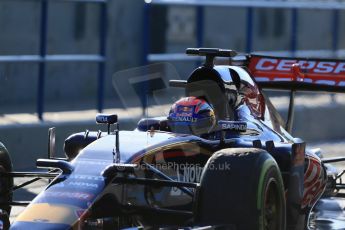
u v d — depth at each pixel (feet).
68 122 152.66
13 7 194.39
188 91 81.92
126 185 71.77
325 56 233.96
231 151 69.87
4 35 193.77
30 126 146.41
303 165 79.36
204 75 81.97
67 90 200.23
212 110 78.23
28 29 197.67
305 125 184.96
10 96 179.93
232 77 82.79
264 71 98.94
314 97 207.92
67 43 206.80
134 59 215.51
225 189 67.62
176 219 71.77
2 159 80.48
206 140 77.46
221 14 230.07
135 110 90.07
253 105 84.84
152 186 72.59
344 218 85.61
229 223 67.21
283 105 193.26
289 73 97.50
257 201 67.46
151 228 74.08
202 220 67.67
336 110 190.80
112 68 211.00
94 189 66.49
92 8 210.38
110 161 69.77
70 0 162.71
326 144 177.37
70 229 63.26
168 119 78.48
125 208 71.51
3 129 142.82
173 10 219.61
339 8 232.12
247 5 196.03
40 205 65.36
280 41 238.27
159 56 193.88
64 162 69.56
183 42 220.64
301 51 231.71
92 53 211.20
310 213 85.15
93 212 67.36
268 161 69.97
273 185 71.26
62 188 67.00
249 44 196.54
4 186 80.23
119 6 212.23
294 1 228.84
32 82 183.32
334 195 99.04
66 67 199.21
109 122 74.74
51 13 203.10
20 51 196.85
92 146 72.23
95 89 204.74
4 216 72.23
